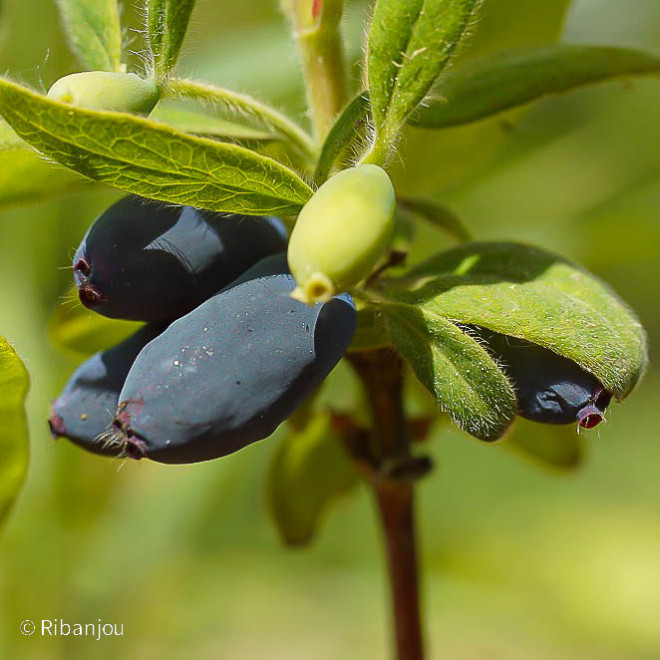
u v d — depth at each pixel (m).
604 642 0.42
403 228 0.21
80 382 0.20
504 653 0.39
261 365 0.19
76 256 0.19
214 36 0.30
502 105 0.21
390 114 0.19
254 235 0.20
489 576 0.43
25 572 0.29
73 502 0.29
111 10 0.20
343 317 0.19
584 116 0.30
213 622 0.35
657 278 0.50
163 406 0.18
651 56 0.21
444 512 0.45
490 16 0.24
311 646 0.38
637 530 0.46
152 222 0.19
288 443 0.24
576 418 0.19
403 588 0.23
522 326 0.19
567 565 0.44
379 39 0.19
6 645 0.29
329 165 0.19
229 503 0.36
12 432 0.21
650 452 0.52
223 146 0.18
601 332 0.19
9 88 0.18
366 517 0.42
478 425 0.19
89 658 0.29
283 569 0.39
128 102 0.19
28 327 0.29
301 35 0.21
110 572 0.30
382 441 0.22
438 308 0.19
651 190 0.30
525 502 0.46
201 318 0.19
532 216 0.31
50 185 0.21
